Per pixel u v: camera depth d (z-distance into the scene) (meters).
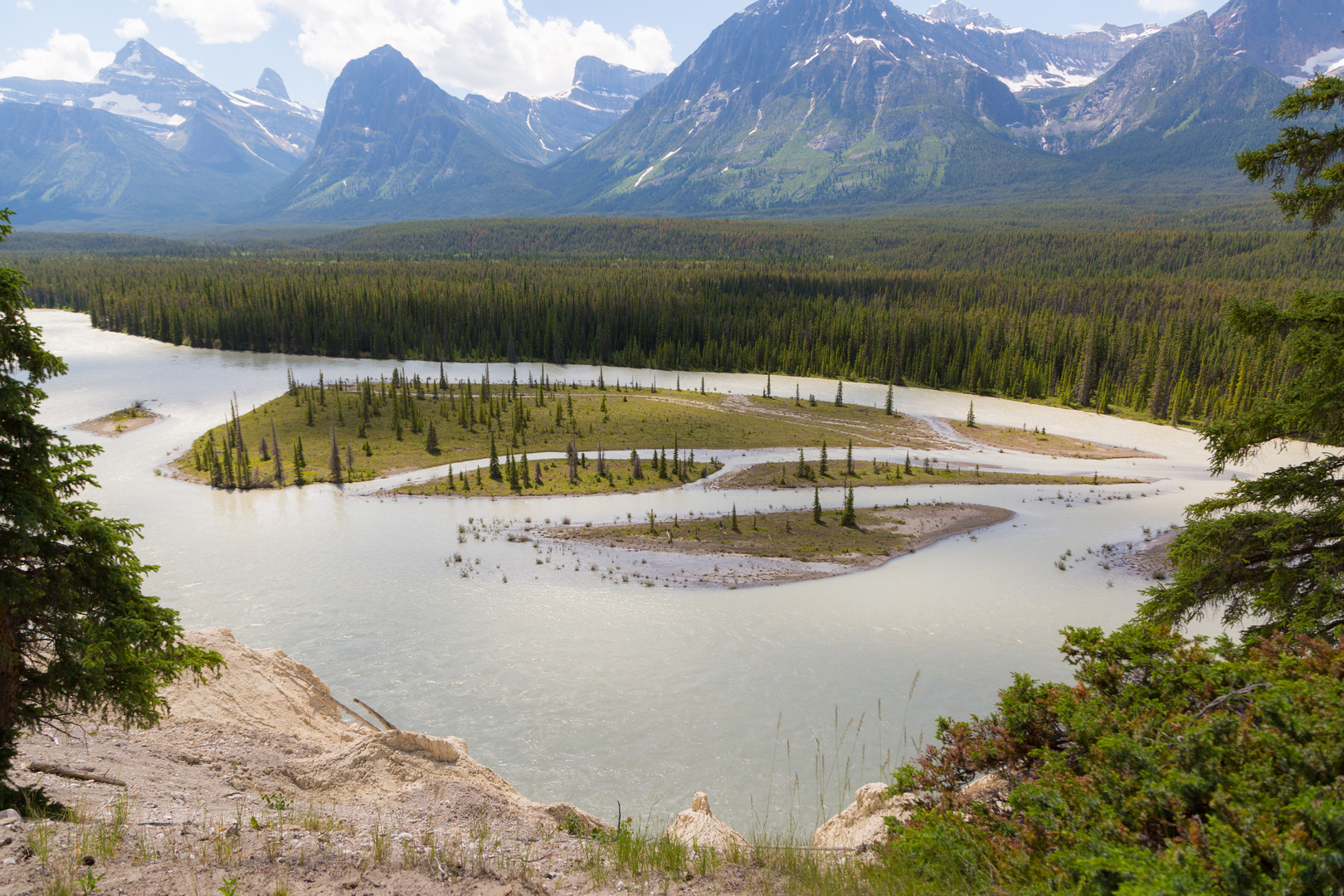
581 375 189.62
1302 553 14.22
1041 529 75.06
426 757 14.59
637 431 127.19
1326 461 14.38
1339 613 12.88
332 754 14.17
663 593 54.91
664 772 30.94
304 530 73.50
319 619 49.38
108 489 90.25
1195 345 153.62
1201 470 107.94
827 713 36.44
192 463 101.19
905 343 188.38
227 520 77.44
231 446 107.56
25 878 7.71
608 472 100.56
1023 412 154.50
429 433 117.25
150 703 12.08
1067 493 93.75
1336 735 7.39
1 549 10.70
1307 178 14.12
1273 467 107.12
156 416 127.50
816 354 198.38
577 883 9.49
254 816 10.31
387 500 87.75
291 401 134.75
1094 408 157.88
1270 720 7.84
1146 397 155.12
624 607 51.88
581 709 36.72
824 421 140.75
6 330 10.70
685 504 86.44
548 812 12.84
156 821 9.77
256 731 16.06
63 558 11.30
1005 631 47.78
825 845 12.38
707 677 40.44
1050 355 174.50
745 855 10.57
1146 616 16.23
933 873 8.27
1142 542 69.88
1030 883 7.52
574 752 32.59
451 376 181.50
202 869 8.48
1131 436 133.38
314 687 20.70
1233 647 10.31
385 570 60.28
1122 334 171.75
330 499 88.19
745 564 62.62
